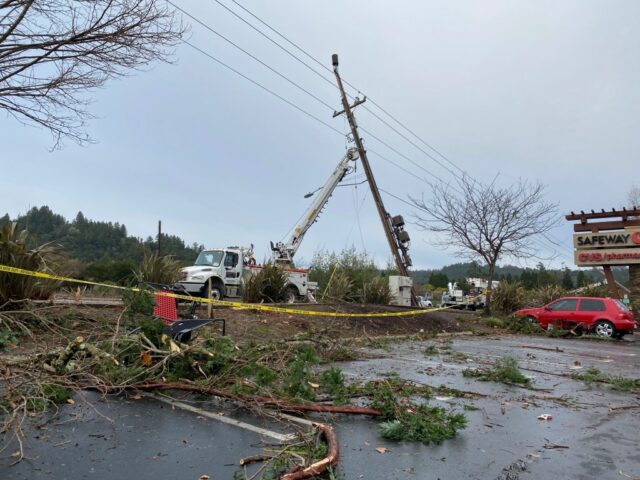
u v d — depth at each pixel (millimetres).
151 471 3469
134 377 5605
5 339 6832
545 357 11039
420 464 3873
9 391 4652
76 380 5531
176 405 5215
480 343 13961
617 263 23297
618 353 12461
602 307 17031
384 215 25719
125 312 7262
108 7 6570
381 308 16859
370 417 5133
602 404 6289
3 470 3357
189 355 5949
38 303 8125
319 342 9023
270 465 3562
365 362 8883
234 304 10328
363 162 25672
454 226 22281
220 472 3490
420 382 7156
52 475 3314
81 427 4344
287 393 5441
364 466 3771
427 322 16797
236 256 19328
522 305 23906
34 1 6215
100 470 3443
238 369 5871
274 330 11109
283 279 16062
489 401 6184
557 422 5332
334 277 20812
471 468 3836
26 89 6820
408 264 25734
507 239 21859
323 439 4164
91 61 6879
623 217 23469
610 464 4055
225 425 4605
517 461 4043
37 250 8883
